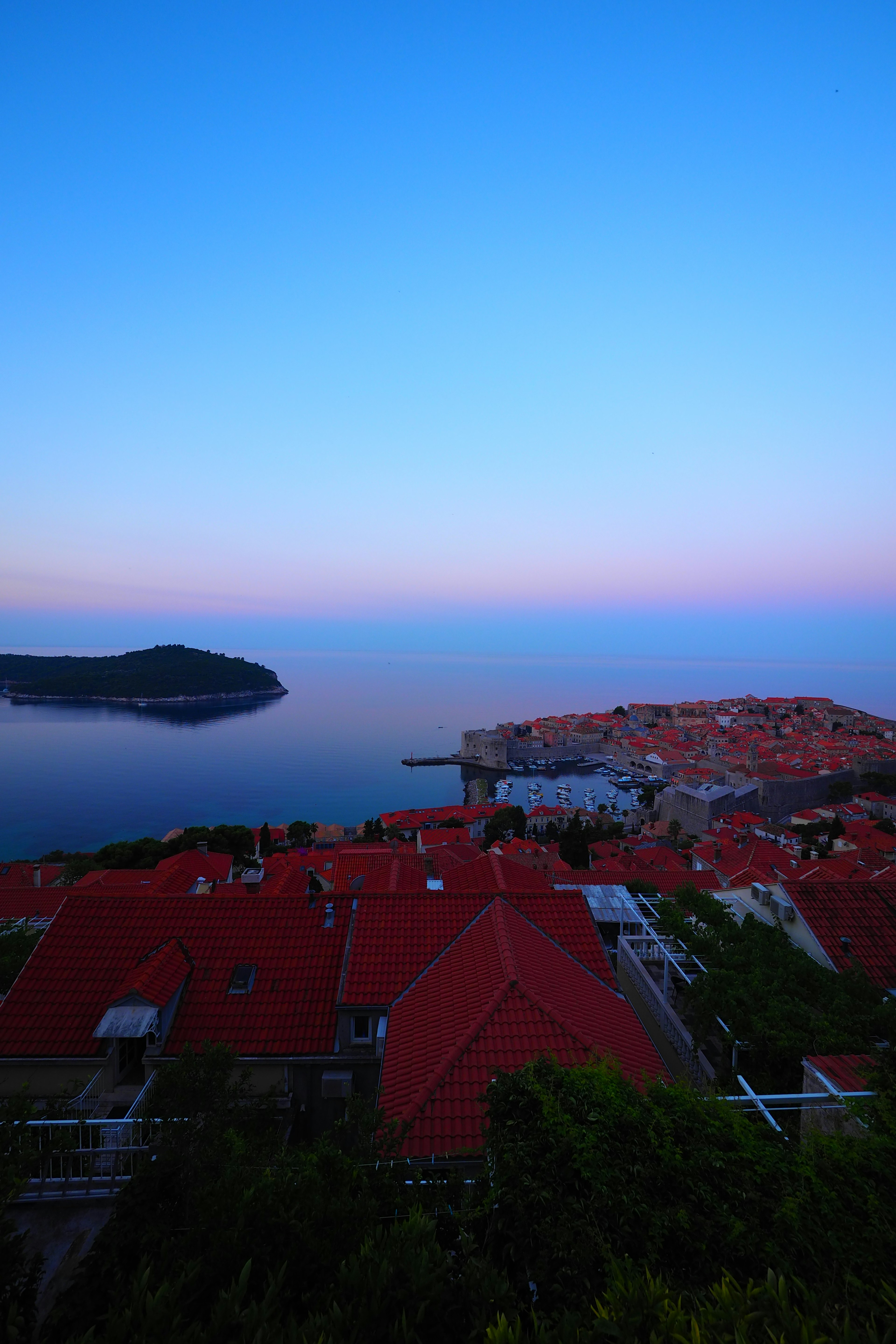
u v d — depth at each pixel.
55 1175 10.18
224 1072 10.20
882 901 21.98
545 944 17.81
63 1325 5.48
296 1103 15.72
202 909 19.16
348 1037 16.20
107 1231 6.56
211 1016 16.62
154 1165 7.55
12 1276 5.70
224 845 72.50
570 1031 13.40
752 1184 7.06
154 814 160.25
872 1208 6.60
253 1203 5.95
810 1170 7.09
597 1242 5.95
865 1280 5.95
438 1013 14.91
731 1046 15.05
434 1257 5.20
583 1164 6.82
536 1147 7.25
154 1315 4.48
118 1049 15.85
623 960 22.72
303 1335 4.23
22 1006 16.69
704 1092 11.91
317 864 64.56
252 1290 5.33
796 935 21.86
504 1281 4.96
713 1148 7.43
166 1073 10.03
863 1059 12.22
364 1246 5.23
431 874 40.34
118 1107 15.30
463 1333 4.70
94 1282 5.80
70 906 19.05
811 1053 13.74
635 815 147.38
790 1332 4.27
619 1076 8.65
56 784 193.38
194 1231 5.89
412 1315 4.67
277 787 194.75
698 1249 6.24
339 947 18.27
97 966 17.66
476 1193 7.37
